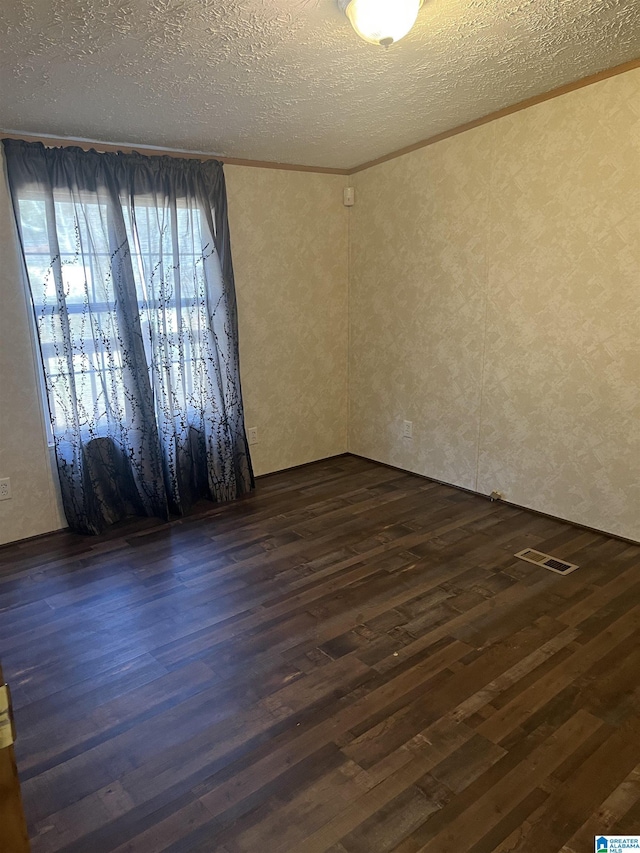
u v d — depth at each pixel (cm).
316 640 215
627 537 285
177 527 324
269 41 195
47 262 289
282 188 376
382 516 330
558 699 181
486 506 340
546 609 231
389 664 200
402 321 386
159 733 171
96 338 309
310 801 147
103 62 207
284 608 237
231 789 151
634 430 272
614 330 271
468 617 227
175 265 327
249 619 230
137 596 250
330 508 346
